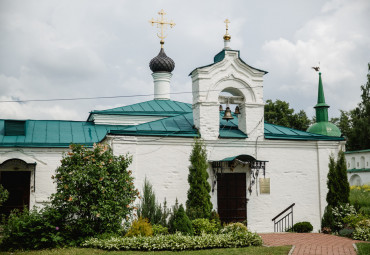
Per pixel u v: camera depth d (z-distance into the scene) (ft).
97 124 76.28
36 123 74.13
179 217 46.68
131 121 77.36
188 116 62.75
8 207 62.95
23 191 64.13
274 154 59.16
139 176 52.75
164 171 53.88
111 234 45.09
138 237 43.73
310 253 38.68
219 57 59.77
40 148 65.16
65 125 75.00
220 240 42.78
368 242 45.11
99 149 47.34
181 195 54.29
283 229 58.13
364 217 53.11
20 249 42.50
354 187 123.85
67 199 44.78
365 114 158.81
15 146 63.82
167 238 42.57
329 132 99.81
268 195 58.08
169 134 54.24
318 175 60.75
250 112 58.54
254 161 54.54
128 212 47.29
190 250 41.16
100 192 45.60
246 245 43.24
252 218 56.95
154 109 80.12
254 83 59.00
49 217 43.98
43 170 64.90
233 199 56.54
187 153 55.31
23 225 42.75
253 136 58.23
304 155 60.54
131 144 52.70
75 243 43.83
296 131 62.85
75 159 46.32
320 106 102.58
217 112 57.06
